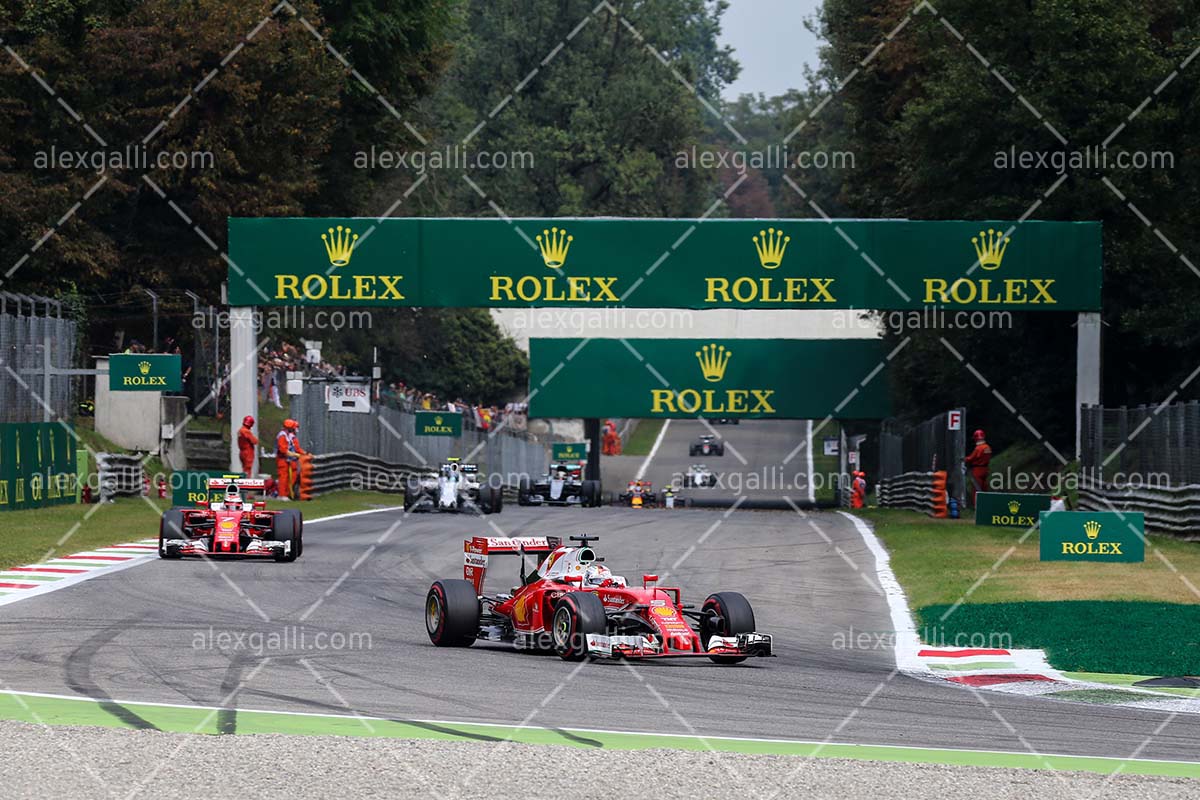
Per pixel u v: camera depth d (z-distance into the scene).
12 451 78.56
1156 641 41.16
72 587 49.47
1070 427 126.44
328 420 115.56
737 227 96.88
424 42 152.50
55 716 27.02
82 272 112.56
